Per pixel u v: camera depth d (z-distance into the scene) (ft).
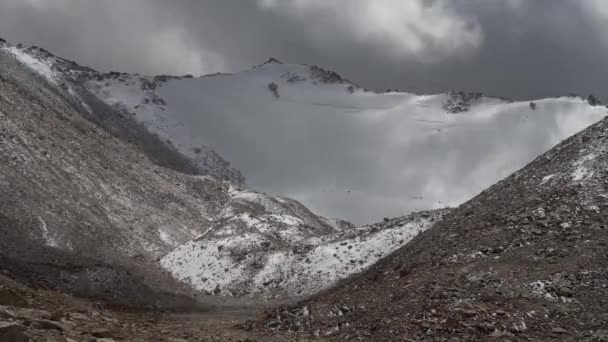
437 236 125.49
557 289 78.07
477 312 75.46
